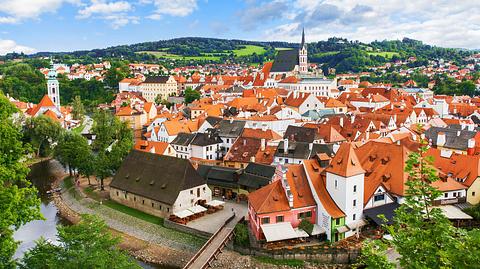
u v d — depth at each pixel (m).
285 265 76.50
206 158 144.25
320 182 87.12
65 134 169.75
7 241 44.88
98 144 171.00
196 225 93.44
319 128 146.38
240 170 111.56
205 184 105.62
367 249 33.22
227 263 78.25
